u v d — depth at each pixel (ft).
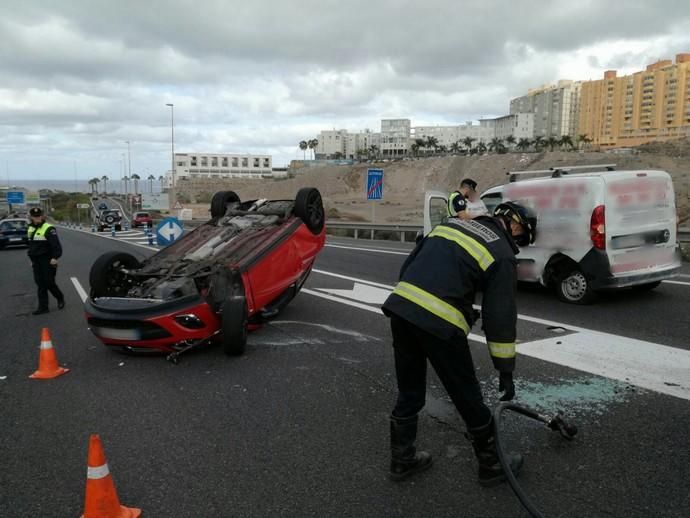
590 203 24.73
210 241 24.93
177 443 13.46
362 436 13.51
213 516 10.41
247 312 20.67
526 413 12.01
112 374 18.93
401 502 10.63
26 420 15.23
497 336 10.41
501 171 332.80
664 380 16.14
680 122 453.58
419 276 10.63
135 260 24.54
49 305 32.91
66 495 11.36
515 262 10.59
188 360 20.16
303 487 11.28
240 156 597.11
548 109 568.00
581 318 23.54
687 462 11.58
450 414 14.55
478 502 10.53
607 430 13.15
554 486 10.90
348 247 62.23
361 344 21.57
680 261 27.17
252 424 14.40
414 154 506.48
